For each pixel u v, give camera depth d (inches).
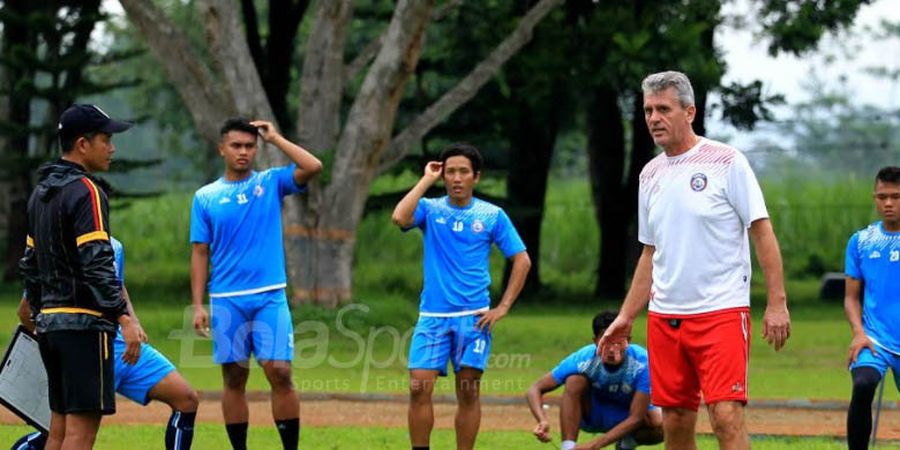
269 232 1354.6
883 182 1334.9
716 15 3782.0
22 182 4493.1
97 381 1072.8
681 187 1079.0
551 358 2583.7
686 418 1115.9
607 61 3602.4
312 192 2930.6
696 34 3567.9
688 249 1072.8
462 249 1357.0
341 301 2950.3
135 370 1230.9
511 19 3846.0
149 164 4372.5
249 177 1360.7
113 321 1083.3
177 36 2881.4
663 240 1087.6
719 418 1054.4
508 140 4247.0
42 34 4266.7
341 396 1982.0
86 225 1061.8
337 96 2987.2
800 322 3607.3
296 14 3939.5
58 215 1066.1
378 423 1734.7
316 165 1358.3
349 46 4690.0
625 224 4443.9
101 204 1071.6
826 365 2527.1
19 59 4170.8
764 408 1903.3
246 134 1352.1
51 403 1109.1
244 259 1343.5
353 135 2938.0
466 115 4082.2
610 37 3646.7
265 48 4192.9
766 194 5969.5
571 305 4173.2
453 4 3117.6
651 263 1133.7
